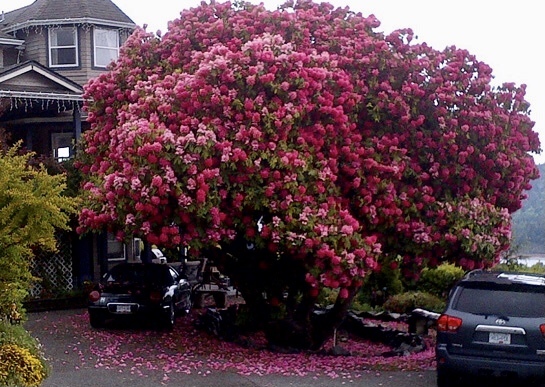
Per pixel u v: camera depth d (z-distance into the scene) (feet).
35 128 88.07
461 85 47.09
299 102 41.88
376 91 45.85
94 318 57.26
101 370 40.88
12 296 31.91
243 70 41.45
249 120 40.91
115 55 92.89
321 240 41.04
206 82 41.65
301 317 51.01
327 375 40.32
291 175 40.81
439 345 35.94
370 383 38.40
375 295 72.95
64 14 90.02
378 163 44.39
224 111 41.14
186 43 48.80
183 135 40.06
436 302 69.00
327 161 42.83
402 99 45.39
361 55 46.34
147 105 42.65
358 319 59.26
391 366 42.86
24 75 76.23
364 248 42.06
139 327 58.39
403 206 45.21
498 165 47.50
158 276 59.88
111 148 44.16
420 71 46.78
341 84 43.62
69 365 42.22
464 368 35.22
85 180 54.54
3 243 30.99
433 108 46.60
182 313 65.62
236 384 37.88
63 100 76.28
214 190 39.73
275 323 50.83
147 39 51.44
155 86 44.34
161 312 56.90
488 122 46.55
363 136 45.73
